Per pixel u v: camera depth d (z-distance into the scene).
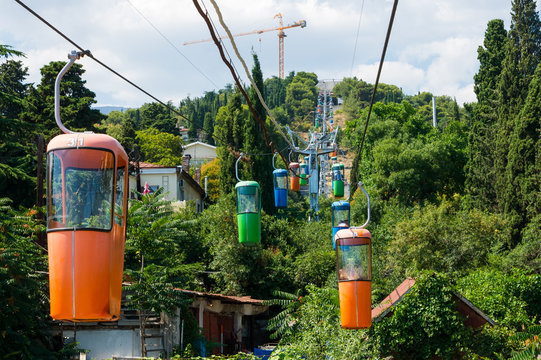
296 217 51.06
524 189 41.56
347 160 117.75
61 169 10.25
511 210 42.44
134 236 22.61
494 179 48.47
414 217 37.25
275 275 34.69
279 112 188.38
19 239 18.38
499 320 26.44
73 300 9.86
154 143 83.50
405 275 33.09
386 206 50.53
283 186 24.59
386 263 36.59
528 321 26.50
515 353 15.72
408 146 57.91
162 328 22.45
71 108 49.03
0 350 15.80
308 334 20.55
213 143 132.75
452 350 21.73
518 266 36.97
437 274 22.38
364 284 14.91
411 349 22.16
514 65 47.09
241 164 47.78
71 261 9.94
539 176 40.91
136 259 25.55
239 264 34.31
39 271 19.02
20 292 16.62
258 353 27.16
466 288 29.50
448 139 63.00
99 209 10.20
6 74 53.09
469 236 35.34
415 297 22.08
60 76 10.49
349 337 20.19
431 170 57.34
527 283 29.92
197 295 24.80
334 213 23.33
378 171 57.88
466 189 53.34
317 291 22.23
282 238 40.03
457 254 34.72
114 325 21.91
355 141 67.19
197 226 36.34
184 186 53.75
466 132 68.62
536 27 48.38
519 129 42.75
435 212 36.62
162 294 21.50
